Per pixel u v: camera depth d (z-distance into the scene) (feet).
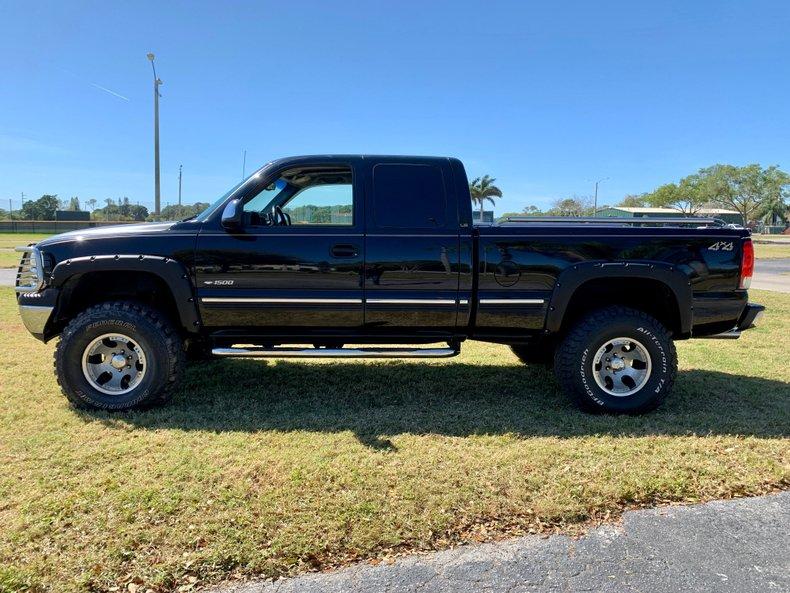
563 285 13.69
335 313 13.85
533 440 12.10
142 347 13.48
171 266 13.38
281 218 14.46
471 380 16.87
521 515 9.12
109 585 7.35
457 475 10.29
